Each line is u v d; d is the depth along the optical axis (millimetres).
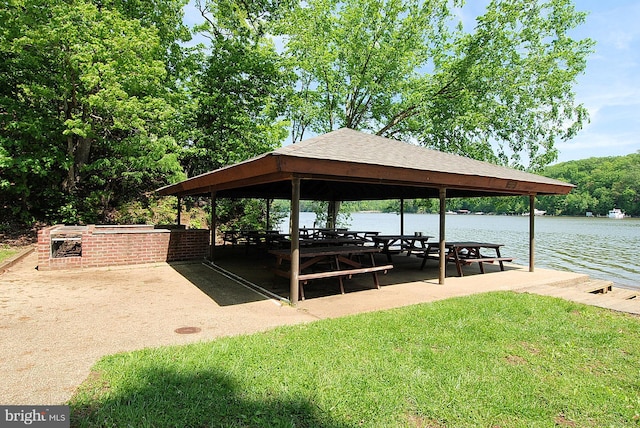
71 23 9562
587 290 7211
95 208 13711
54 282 6391
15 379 2750
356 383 2781
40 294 5543
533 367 3238
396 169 5566
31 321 4242
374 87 16719
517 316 4715
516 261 14266
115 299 5355
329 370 2979
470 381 2893
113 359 3092
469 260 8414
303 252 6094
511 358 3414
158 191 11047
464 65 15547
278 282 6879
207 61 16969
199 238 9469
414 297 5848
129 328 4047
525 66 15219
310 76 17891
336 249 6664
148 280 6770
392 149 7113
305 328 4043
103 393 2537
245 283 6711
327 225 15953
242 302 5336
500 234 26328
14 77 11547
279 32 16781
